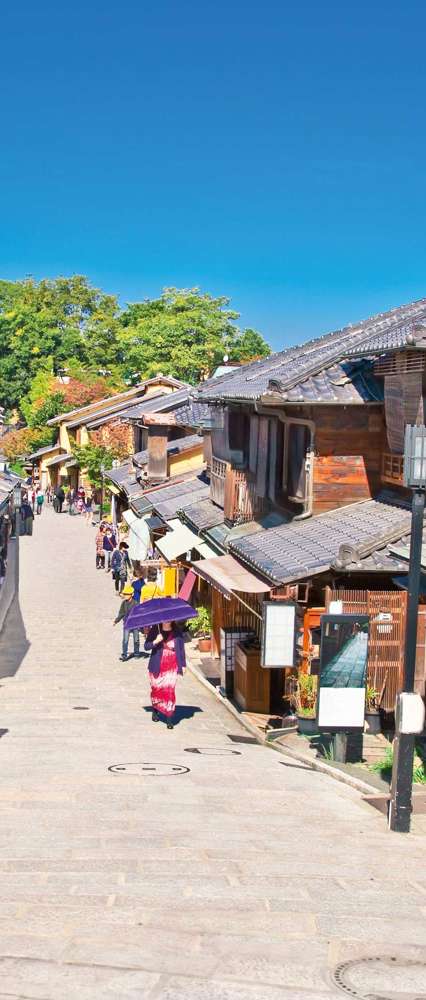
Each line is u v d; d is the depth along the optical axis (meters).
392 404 16.84
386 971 5.61
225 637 19.00
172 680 15.88
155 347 87.56
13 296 119.00
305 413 18.42
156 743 14.39
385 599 14.62
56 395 88.69
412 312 22.11
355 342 19.11
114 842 8.34
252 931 6.13
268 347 92.00
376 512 17.42
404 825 9.50
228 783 11.47
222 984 5.26
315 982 5.38
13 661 22.98
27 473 87.38
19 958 5.50
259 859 8.01
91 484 64.62
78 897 6.67
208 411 32.41
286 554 16.39
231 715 17.70
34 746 13.52
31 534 54.31
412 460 9.78
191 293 91.25
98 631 27.92
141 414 39.22
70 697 18.69
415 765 12.23
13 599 32.19
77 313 117.31
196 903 6.65
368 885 7.41
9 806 9.70
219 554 21.66
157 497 32.44
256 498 22.58
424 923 6.53
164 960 5.55
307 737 15.01
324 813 10.16
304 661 16.08
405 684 9.71
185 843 8.41
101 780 11.22
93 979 5.23
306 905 6.76
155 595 19.33
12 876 7.18
